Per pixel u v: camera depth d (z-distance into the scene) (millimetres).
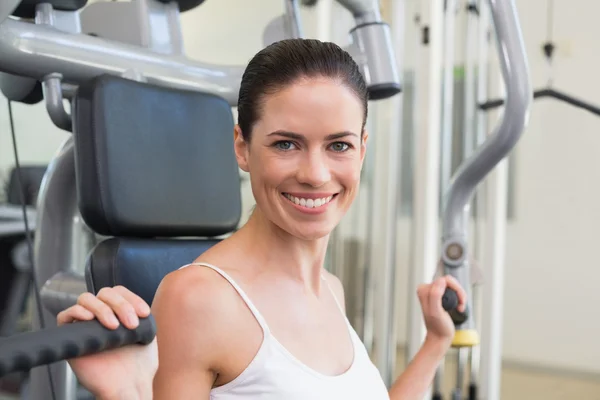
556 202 3965
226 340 740
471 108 2355
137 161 1020
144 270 987
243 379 749
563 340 3957
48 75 1072
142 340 562
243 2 3797
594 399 3457
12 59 1031
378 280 2266
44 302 1194
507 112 1166
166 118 1078
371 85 1323
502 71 1170
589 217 3893
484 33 2328
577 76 3865
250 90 768
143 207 1016
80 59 1090
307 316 831
